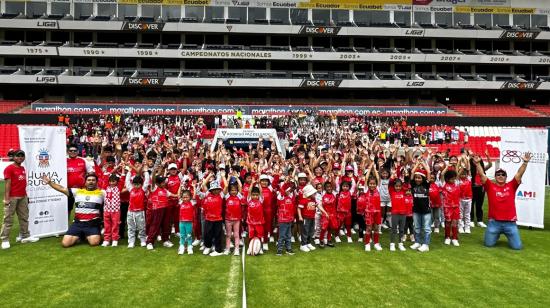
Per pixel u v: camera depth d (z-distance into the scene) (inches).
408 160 502.9
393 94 1991.9
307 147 898.7
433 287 271.9
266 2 1919.3
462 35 1878.7
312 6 1930.4
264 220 395.2
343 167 474.3
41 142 407.2
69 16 1803.6
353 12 1957.4
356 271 308.0
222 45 1887.3
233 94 1945.1
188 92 1921.8
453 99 2012.8
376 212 379.6
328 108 1605.6
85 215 387.9
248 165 474.9
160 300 245.6
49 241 404.5
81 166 443.8
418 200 378.6
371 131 1278.3
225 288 267.6
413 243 405.7
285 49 1892.2
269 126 1309.1
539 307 238.2
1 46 1697.8
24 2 1825.8
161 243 404.5
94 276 291.3
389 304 241.4
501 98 2026.3
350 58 1856.5
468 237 431.8
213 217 357.7
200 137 1186.0
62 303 240.8
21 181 386.3
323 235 384.5
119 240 410.9
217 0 1902.1
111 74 1766.7
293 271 307.6
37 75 1683.1
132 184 392.2
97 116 1409.9
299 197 388.2
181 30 1786.4
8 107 1660.9
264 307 236.1
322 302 244.1
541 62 1897.1
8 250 365.1
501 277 294.2
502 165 489.7
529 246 390.6
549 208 607.5
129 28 1764.3
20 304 239.5
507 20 1994.3
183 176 440.8
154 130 1242.0
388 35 1865.2
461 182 451.5
